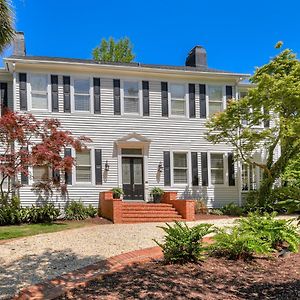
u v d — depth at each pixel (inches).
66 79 716.0
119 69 736.3
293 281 255.9
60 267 304.8
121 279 258.5
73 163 616.4
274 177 709.9
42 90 702.5
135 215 639.8
